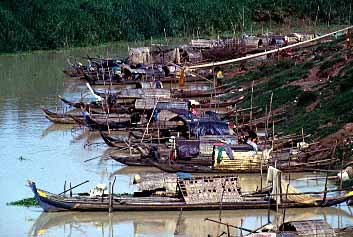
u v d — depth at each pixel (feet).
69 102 458.50
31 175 327.67
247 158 324.39
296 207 284.20
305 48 614.34
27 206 289.53
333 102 391.45
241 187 309.42
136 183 294.66
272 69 524.52
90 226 272.92
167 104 412.98
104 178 322.96
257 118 414.41
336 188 304.09
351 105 376.68
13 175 327.88
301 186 307.78
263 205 282.36
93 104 448.65
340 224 269.64
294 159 328.29
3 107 471.21
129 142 356.18
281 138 361.10
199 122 366.22
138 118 403.95
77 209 280.10
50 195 279.08
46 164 344.90
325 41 629.92
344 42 568.00
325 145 344.28
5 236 261.85
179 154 328.49
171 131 378.32
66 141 386.93
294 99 424.05
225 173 325.42
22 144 379.96
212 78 564.30
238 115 416.05
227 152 323.78
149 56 616.80
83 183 293.23
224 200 281.54
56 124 423.23
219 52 630.33
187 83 556.10
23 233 265.13
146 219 278.67
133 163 334.85
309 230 242.78
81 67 598.75
